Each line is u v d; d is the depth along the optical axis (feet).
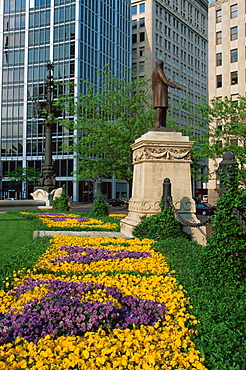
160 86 37.60
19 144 202.90
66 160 190.08
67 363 11.08
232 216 19.03
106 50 204.95
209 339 12.55
